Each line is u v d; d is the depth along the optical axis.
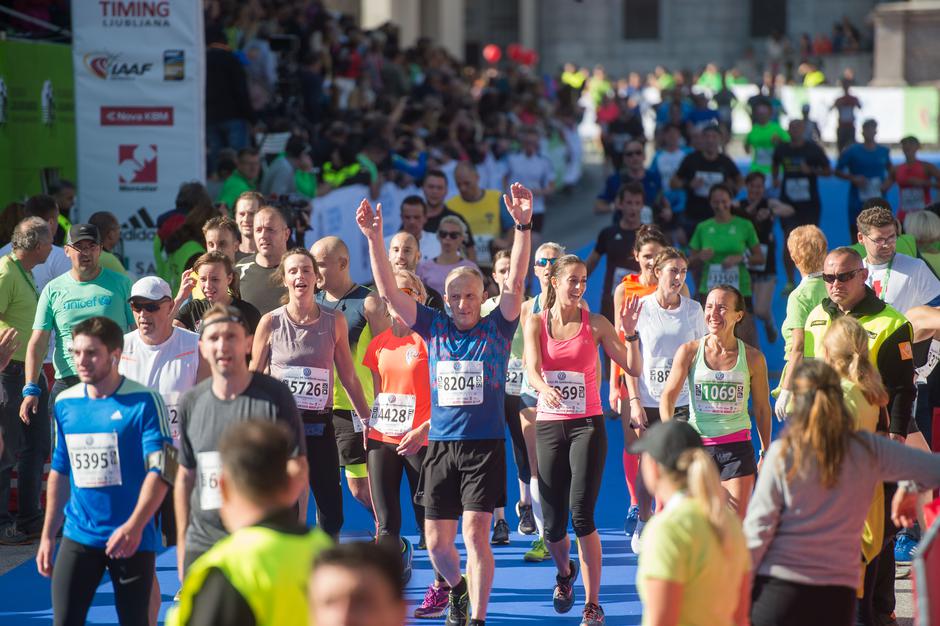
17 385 22.00
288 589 10.11
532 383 17.88
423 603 18.67
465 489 17.06
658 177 43.16
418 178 47.09
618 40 137.38
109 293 21.12
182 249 25.39
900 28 94.25
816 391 12.30
